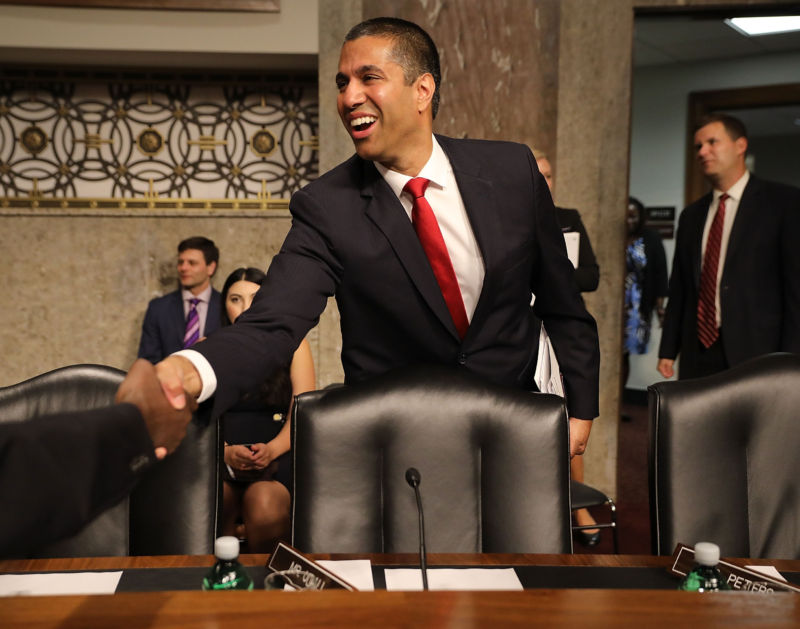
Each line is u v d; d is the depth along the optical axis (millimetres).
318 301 1378
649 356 6289
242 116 4016
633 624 633
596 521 3482
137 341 4004
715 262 3131
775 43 5324
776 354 1600
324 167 3580
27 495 521
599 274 3410
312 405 1439
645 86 6078
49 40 3496
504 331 1542
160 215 3973
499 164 1517
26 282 3949
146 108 3988
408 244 1435
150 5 3469
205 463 1464
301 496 1407
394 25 1356
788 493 1510
